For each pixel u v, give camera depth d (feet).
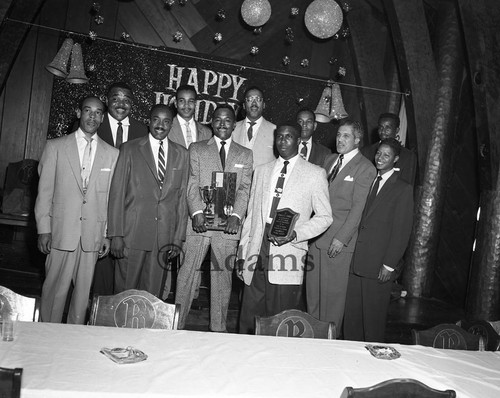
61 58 18.35
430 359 9.45
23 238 21.76
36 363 7.45
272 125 17.12
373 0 23.09
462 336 10.80
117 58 21.95
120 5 22.11
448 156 21.62
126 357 7.87
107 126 15.78
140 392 6.91
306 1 23.66
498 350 10.77
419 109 20.85
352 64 23.97
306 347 9.31
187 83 22.54
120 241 13.94
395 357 9.27
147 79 22.18
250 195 14.80
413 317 18.86
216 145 14.87
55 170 13.66
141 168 14.12
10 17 19.51
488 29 18.21
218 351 8.66
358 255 14.62
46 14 21.50
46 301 13.84
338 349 9.40
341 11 21.29
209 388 7.27
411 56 20.51
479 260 19.93
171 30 22.57
